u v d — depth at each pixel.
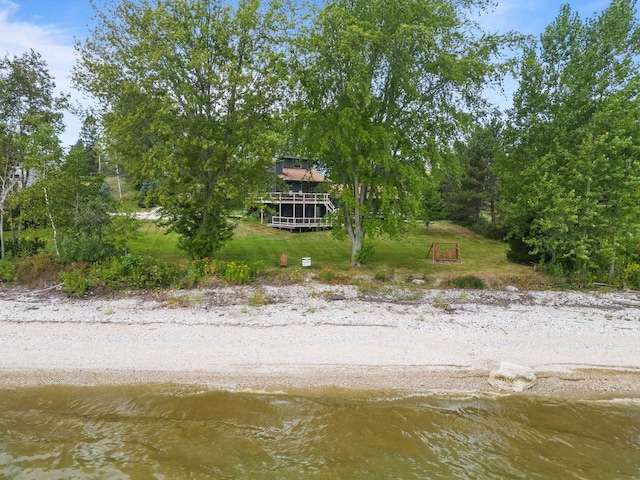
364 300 18.17
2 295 18.16
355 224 24.38
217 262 21.34
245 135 21.11
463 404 10.24
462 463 8.11
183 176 21.41
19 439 8.64
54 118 26.86
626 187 20.25
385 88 22.28
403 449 8.51
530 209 22.25
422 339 13.79
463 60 19.94
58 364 11.71
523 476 7.75
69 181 21.58
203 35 20.94
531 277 21.48
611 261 20.89
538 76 22.06
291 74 21.25
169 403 10.04
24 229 27.92
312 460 8.13
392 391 10.75
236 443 8.63
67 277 18.56
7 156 23.80
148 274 19.55
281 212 42.97
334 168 23.95
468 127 21.47
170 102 20.08
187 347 12.90
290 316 15.81
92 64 20.23
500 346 13.34
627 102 20.17
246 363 11.95
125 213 21.70
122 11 20.44
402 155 22.08
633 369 11.99
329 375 11.41
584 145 20.08
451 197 37.22
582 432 9.23
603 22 21.02
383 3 19.66
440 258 26.19
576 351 13.05
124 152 20.89
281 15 21.39
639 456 8.43
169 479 7.55
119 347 12.83
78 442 8.58
